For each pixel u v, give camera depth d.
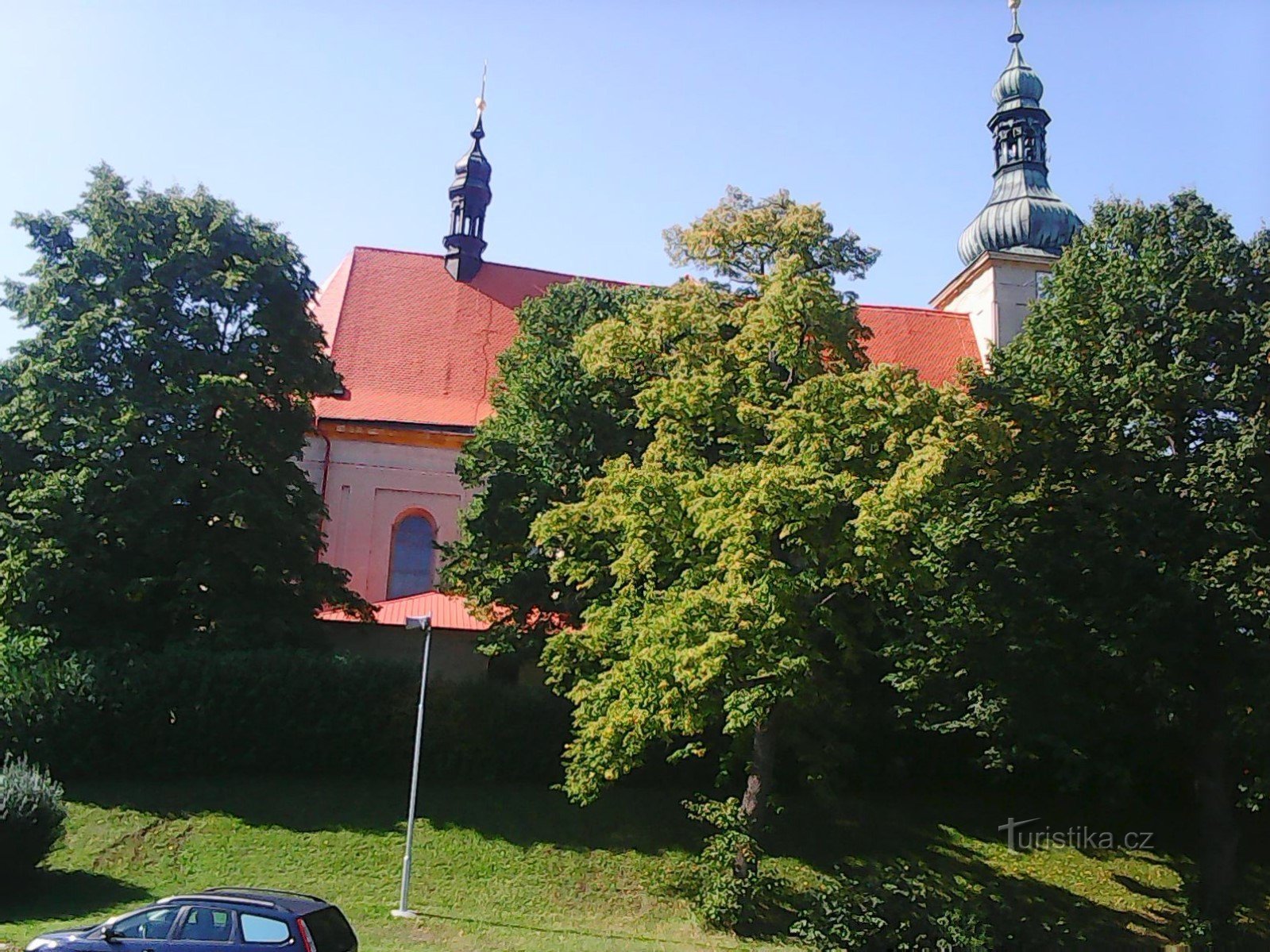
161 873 23.48
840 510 22.66
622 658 25.17
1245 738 24.11
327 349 40.72
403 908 22.17
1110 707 26.81
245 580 30.20
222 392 29.39
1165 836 29.16
